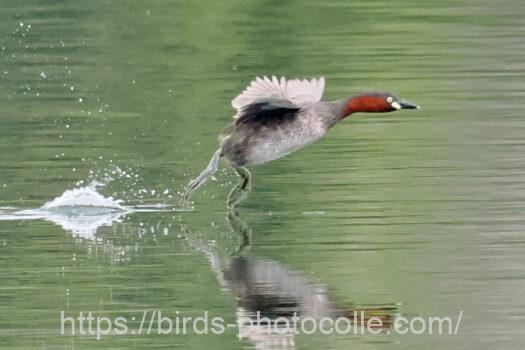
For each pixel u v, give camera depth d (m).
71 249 13.27
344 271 12.37
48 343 10.84
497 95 19.91
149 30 24.69
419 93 20.12
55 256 13.04
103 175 16.00
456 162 16.19
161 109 19.47
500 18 25.58
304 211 14.40
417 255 12.78
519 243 13.03
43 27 24.92
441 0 27.08
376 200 14.67
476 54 22.64
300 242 13.31
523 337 10.73
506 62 22.05
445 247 12.98
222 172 16.22
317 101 14.08
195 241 13.48
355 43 23.59
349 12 26.00
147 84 21.08
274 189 15.30
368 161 16.38
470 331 10.88
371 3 26.80
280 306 11.56
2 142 17.62
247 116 14.02
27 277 12.41
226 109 19.36
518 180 15.29
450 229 13.55
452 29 24.62
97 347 10.73
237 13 25.95
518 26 24.81
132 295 11.89
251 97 13.59
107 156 16.89
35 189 15.42
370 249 13.03
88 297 11.84
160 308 11.57
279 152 14.14
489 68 21.66
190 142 17.58
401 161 16.33
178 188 15.52
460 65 21.88
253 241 13.42
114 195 15.27
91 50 23.45
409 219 13.93
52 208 14.78
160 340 10.94
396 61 22.27
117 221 14.34
